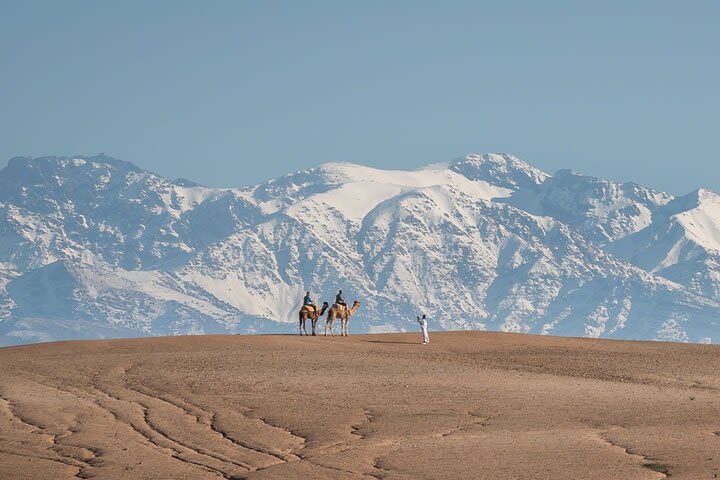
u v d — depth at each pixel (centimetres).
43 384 11681
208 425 9431
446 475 7506
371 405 10288
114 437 8931
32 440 8812
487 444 8525
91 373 12431
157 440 8831
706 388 11819
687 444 8431
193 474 7712
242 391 11081
